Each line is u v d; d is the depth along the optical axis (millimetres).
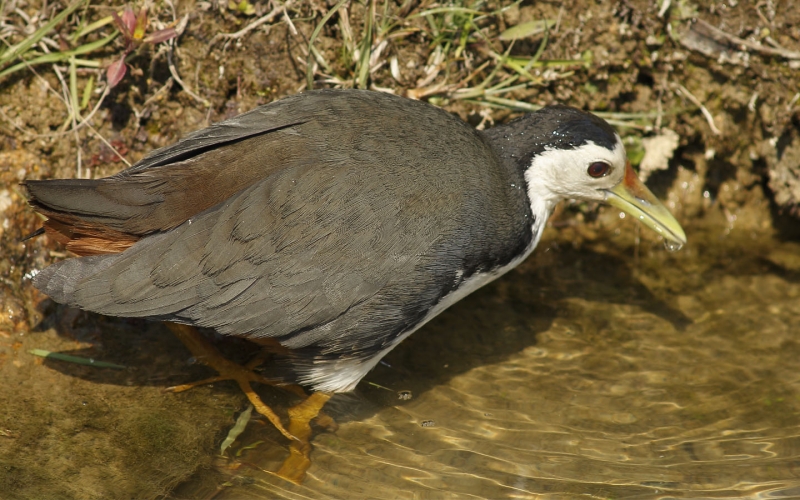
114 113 10555
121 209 8375
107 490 8227
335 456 9039
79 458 8508
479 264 9211
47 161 10367
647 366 10531
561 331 11062
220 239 8352
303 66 10914
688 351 10781
